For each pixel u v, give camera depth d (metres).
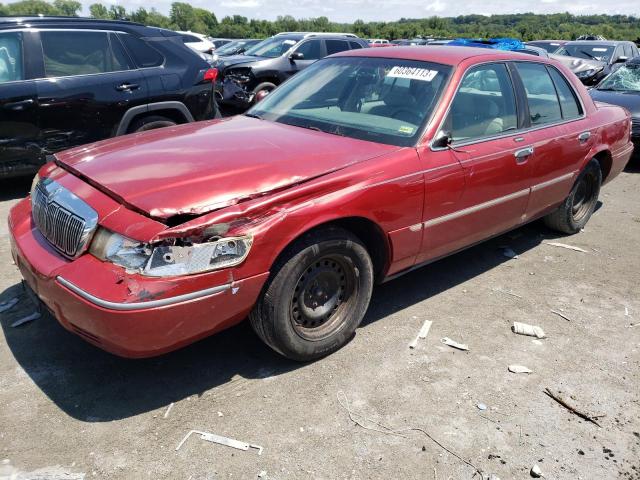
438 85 3.76
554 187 4.74
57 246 2.89
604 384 3.20
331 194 2.98
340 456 2.57
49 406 2.82
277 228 2.75
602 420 2.90
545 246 5.29
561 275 4.64
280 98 4.34
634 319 3.96
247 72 10.92
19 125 5.71
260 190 2.78
